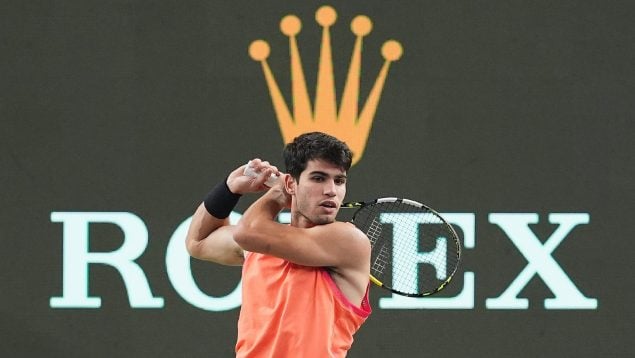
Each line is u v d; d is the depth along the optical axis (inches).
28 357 978.1
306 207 563.2
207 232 626.5
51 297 978.1
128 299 976.9
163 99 984.3
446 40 983.0
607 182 986.1
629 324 983.6
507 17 985.5
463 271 976.3
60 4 981.8
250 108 983.6
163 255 979.3
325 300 558.6
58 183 980.6
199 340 978.1
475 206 981.2
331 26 982.4
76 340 976.9
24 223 979.3
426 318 974.4
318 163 557.6
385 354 975.0
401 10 983.6
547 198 984.3
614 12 986.7
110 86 983.0
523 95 985.5
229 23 981.8
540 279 980.6
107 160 983.0
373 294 975.0
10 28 981.2
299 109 981.2
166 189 981.8
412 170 980.6
